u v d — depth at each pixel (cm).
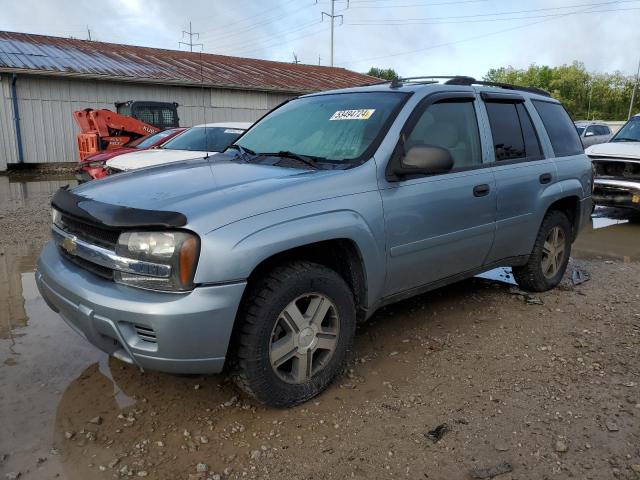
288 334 308
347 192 326
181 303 264
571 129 551
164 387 343
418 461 272
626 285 554
